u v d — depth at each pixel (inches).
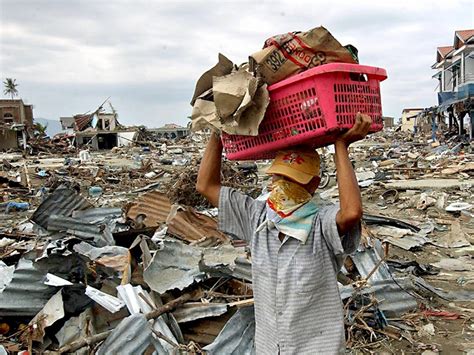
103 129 2780.5
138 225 327.6
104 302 191.8
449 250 363.9
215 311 191.9
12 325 198.2
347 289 227.8
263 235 117.6
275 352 112.8
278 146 113.6
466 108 1491.1
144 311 191.6
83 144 2554.1
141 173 965.2
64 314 191.3
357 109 110.8
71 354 175.9
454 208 500.4
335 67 104.3
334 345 111.0
